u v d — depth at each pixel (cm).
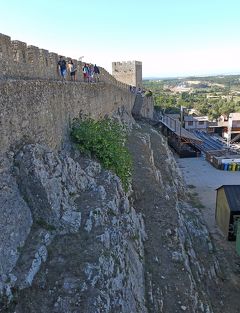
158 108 9175
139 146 2812
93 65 2586
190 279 1375
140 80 6581
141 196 1906
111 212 1291
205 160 4906
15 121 1105
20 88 1129
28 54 1374
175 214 1802
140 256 1365
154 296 1239
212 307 1559
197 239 2117
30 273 937
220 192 2525
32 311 866
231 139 6662
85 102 1966
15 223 1016
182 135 5284
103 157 1653
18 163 1105
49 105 1383
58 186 1191
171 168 3269
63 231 1113
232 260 2081
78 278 955
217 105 12812
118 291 995
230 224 2312
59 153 1445
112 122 2477
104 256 1046
